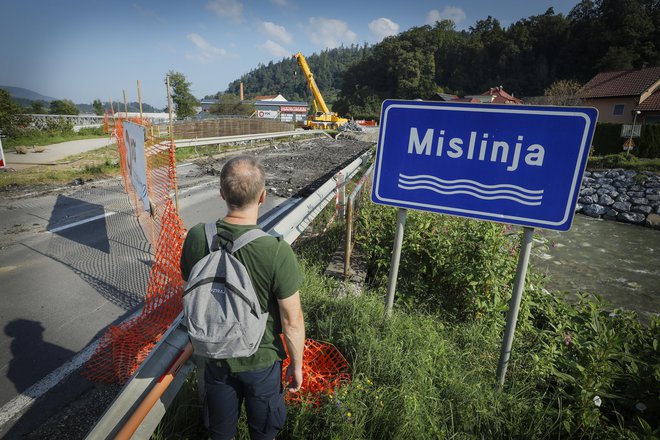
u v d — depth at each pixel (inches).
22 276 184.5
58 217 284.4
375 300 146.8
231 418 66.2
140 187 255.8
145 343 123.5
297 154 771.4
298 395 90.5
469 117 107.9
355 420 83.6
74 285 176.9
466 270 154.4
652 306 237.6
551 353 117.0
